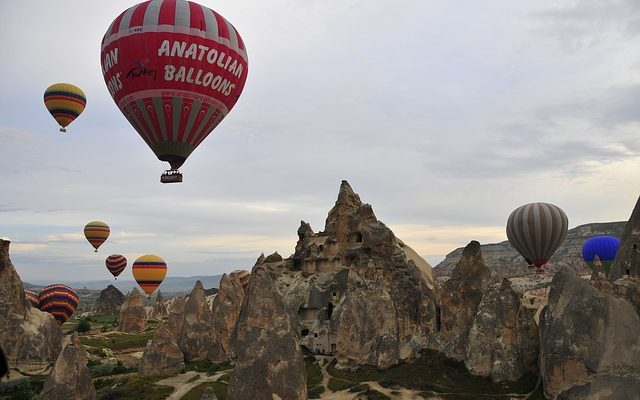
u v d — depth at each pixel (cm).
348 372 6181
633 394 4144
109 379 6238
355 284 6762
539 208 7294
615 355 4369
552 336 4662
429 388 5272
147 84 4600
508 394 5003
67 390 4575
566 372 4469
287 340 4006
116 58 4659
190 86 4650
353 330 6462
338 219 8338
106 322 13662
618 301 4641
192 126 4822
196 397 5259
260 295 4066
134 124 4875
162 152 4891
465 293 6256
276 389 3838
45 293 9188
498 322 5541
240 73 5009
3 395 5712
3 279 6969
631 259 5219
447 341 6212
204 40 4647
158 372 6412
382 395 5166
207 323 7475
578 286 4731
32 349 6819
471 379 5453
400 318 6500
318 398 5316
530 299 8500
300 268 8775
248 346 3956
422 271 7938
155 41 4544
